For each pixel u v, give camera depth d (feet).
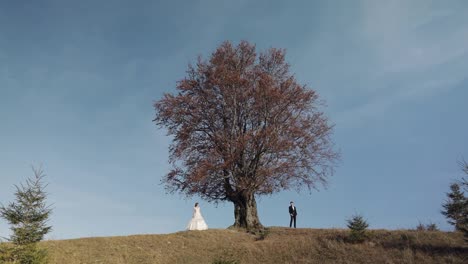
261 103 103.30
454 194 84.38
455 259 57.21
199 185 100.27
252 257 70.49
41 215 58.70
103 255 71.00
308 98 107.65
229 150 100.07
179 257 72.69
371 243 68.33
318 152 106.01
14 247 56.13
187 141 104.68
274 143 99.55
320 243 71.31
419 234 70.13
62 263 65.16
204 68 112.57
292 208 102.58
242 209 101.40
